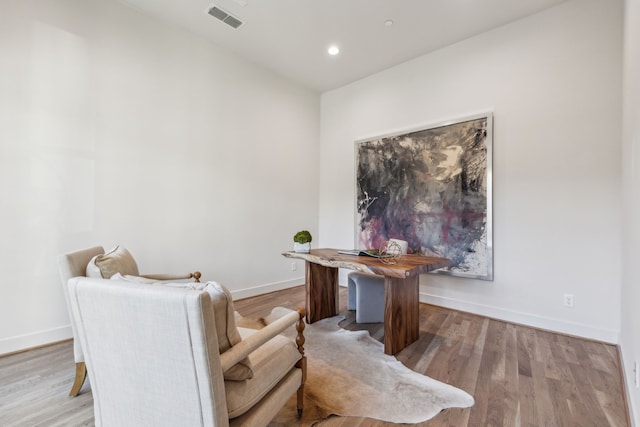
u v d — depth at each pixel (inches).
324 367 81.1
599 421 59.8
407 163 145.6
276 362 52.7
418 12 112.5
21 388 70.6
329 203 185.5
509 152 116.2
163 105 120.3
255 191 154.7
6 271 87.0
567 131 104.3
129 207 110.9
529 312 111.6
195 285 44.4
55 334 94.7
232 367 43.1
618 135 95.7
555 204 106.3
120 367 42.1
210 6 111.1
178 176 125.0
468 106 127.6
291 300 146.1
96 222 103.2
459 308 129.4
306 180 182.2
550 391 69.9
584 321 100.7
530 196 111.4
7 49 86.7
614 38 96.9
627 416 61.1
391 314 88.7
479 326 111.6
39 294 92.2
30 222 90.7
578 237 102.0
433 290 137.8
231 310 43.6
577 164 102.4
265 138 159.2
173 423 39.8
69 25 97.4
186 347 36.9
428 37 128.2
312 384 72.9
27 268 90.3
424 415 61.6
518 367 81.0
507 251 116.6
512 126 115.6
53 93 94.5
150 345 39.0
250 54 145.0
